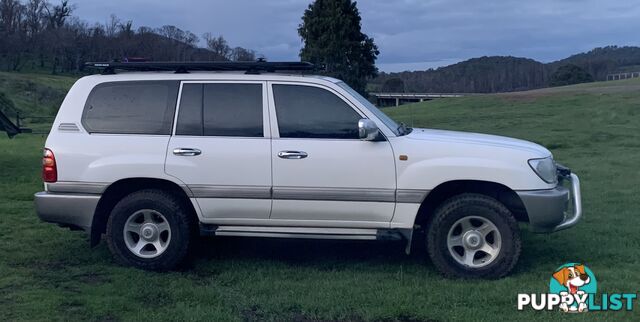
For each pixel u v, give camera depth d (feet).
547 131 67.62
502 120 82.53
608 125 70.64
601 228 25.72
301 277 20.11
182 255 20.65
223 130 20.53
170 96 20.89
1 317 16.51
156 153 20.45
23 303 17.52
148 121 20.81
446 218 19.71
